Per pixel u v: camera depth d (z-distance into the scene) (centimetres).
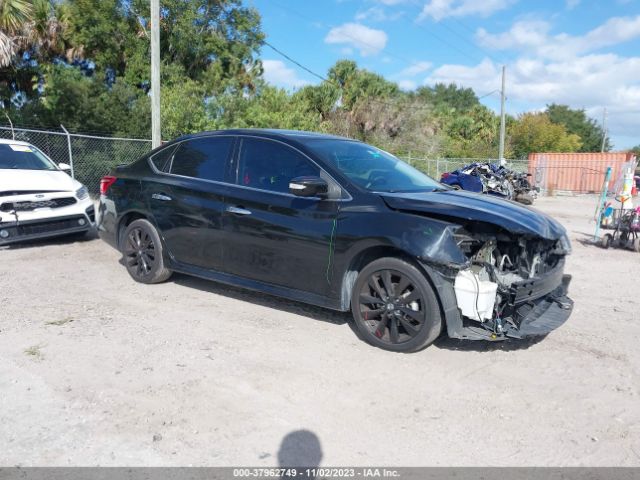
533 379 383
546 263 455
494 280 398
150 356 402
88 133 1605
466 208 409
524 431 316
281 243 464
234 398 343
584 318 527
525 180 1812
